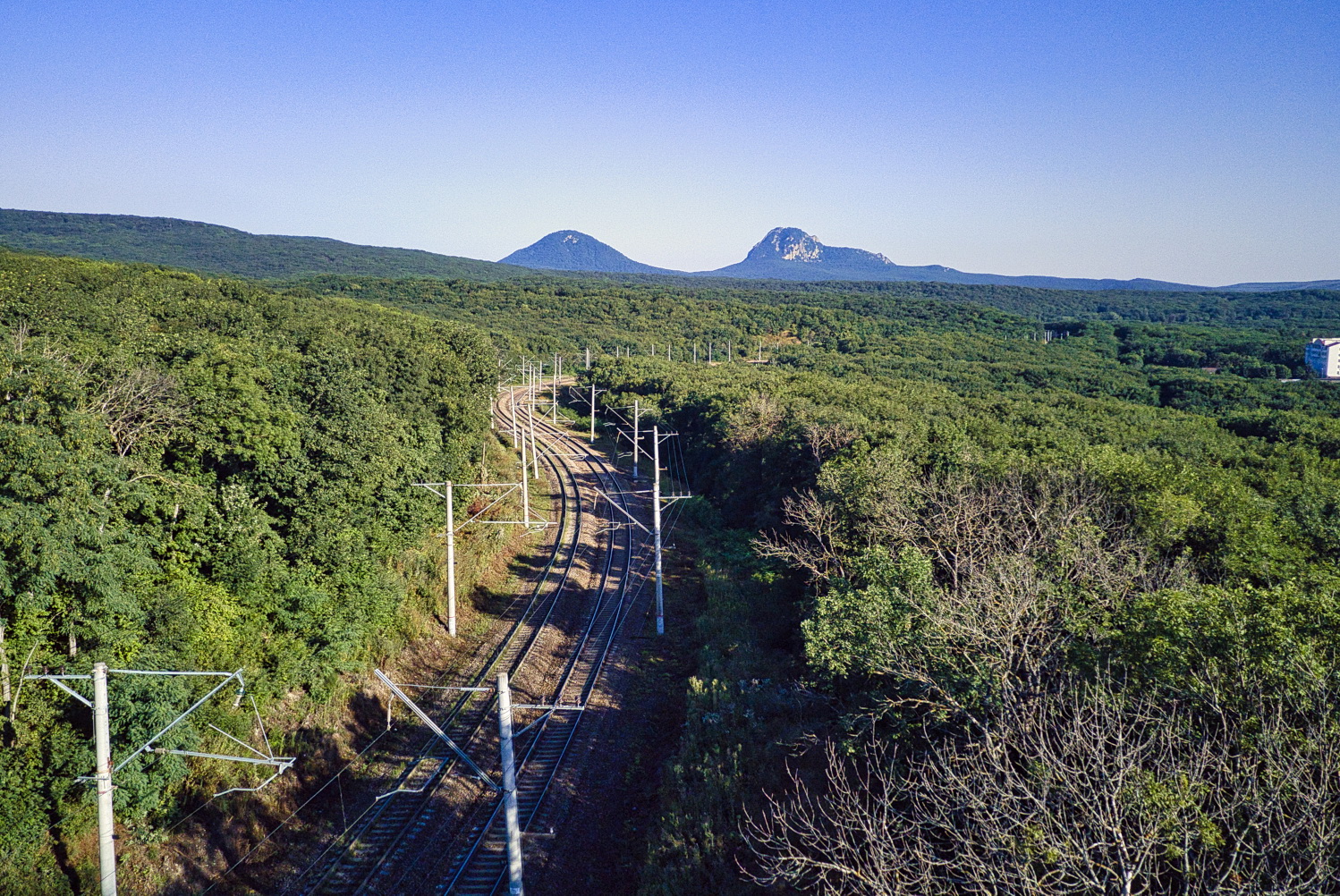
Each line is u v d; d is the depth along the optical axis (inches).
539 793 763.4
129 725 631.2
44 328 1254.3
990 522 906.7
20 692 595.2
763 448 1701.5
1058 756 477.7
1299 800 365.4
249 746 721.0
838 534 1099.3
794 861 517.7
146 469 832.9
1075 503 908.6
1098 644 570.3
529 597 1299.2
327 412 1112.8
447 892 627.2
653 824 706.8
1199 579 792.3
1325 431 1784.0
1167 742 413.4
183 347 1170.6
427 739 867.4
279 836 698.2
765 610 1161.4
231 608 804.6
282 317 2123.5
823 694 797.9
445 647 1088.2
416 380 1608.0
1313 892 333.4
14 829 559.2
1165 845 405.1
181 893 606.9
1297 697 429.7
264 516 895.7
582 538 1648.6
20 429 640.4
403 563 1159.6
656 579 1282.0
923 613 642.8
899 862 455.2
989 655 575.5
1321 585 605.0
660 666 1056.8
